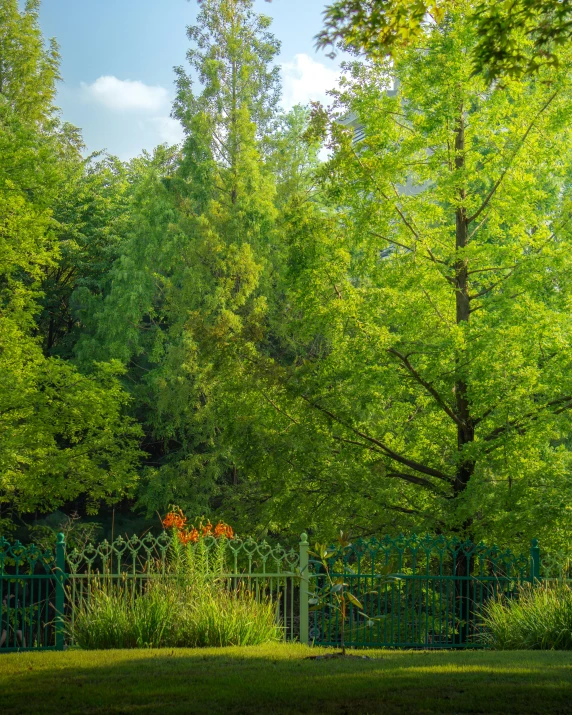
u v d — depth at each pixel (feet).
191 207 91.86
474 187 58.65
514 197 53.67
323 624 37.40
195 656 27.55
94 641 32.09
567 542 46.42
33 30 110.32
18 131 76.33
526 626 33.60
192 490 82.74
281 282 60.23
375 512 53.78
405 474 56.75
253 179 90.84
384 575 35.83
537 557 38.93
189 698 20.06
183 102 95.14
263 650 29.99
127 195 128.98
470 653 29.99
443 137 53.16
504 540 48.37
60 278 115.96
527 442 49.57
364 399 52.90
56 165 111.45
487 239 59.52
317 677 22.90
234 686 21.54
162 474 83.56
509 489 48.83
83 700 19.92
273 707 18.93
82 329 110.11
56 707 19.16
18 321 71.92
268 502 57.77
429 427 58.95
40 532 78.69
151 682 22.21
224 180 92.99
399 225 57.88
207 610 32.86
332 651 30.63
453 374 51.26
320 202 95.76
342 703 19.34
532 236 54.54
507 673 23.53
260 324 60.39
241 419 56.13
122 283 94.58
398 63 53.47
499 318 52.13
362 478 53.78
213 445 83.71
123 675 23.48
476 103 57.06
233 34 95.55
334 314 54.03
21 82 110.01
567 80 50.16
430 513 53.36
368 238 56.80
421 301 55.21
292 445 53.57
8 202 70.74
